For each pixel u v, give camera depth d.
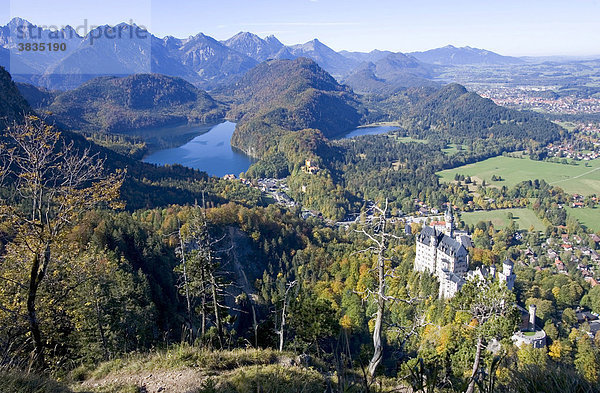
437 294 101.88
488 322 28.00
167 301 74.44
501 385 12.70
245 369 22.45
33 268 26.00
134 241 92.38
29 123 26.56
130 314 47.62
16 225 25.72
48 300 31.02
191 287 38.22
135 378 21.16
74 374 22.75
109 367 23.02
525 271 129.50
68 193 26.91
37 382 16.36
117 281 52.12
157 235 97.25
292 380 20.53
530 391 11.95
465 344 30.62
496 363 11.74
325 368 26.94
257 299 95.56
